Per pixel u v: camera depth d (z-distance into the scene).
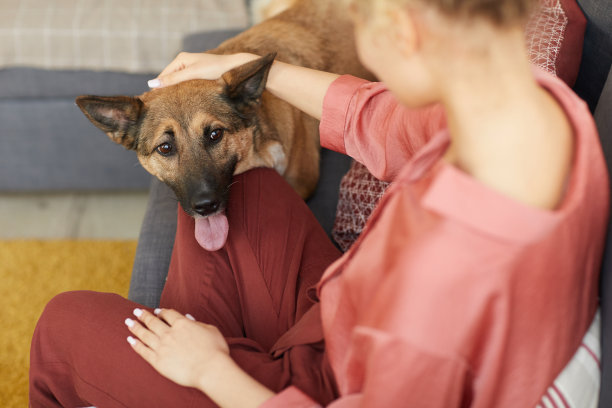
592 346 0.95
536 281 0.73
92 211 3.05
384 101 1.28
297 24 2.48
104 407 1.11
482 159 0.69
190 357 1.02
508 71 0.68
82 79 2.83
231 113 1.93
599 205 0.81
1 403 2.11
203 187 1.86
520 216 0.67
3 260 2.71
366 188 1.68
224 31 2.77
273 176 1.60
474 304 0.69
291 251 1.44
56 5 2.79
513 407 0.83
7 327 2.40
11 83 2.79
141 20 2.80
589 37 1.53
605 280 0.99
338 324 0.93
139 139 1.96
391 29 0.69
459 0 0.63
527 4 0.67
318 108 1.44
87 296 1.20
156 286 1.80
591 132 0.77
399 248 0.73
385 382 0.74
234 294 1.44
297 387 1.00
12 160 2.96
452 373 0.72
